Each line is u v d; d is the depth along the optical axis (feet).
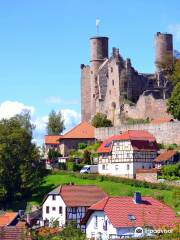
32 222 449.89
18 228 255.09
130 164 567.59
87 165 593.42
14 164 554.05
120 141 576.61
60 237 292.61
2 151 548.31
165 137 597.11
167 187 499.51
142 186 513.04
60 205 458.91
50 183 561.02
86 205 456.45
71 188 471.21
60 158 639.35
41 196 540.52
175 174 526.16
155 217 345.72
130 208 351.67
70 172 571.28
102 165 586.86
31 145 579.89
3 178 542.98
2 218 400.06
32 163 569.23
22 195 549.54
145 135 584.40
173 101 588.91
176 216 349.82
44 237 291.79
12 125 586.86
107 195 469.57
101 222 350.64
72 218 453.99
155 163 570.05
